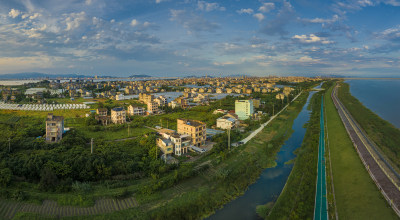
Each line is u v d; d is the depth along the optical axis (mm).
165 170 72188
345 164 78188
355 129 122938
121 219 51531
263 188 69812
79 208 54156
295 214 53344
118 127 122500
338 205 56875
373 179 63906
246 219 55062
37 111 167125
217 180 71188
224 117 138000
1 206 51781
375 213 50250
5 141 82312
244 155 91500
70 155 73312
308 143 107312
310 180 70000
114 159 75438
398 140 105625
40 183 59250
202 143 102500
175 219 53719
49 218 49906
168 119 150625
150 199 59125
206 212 57375
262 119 151125
